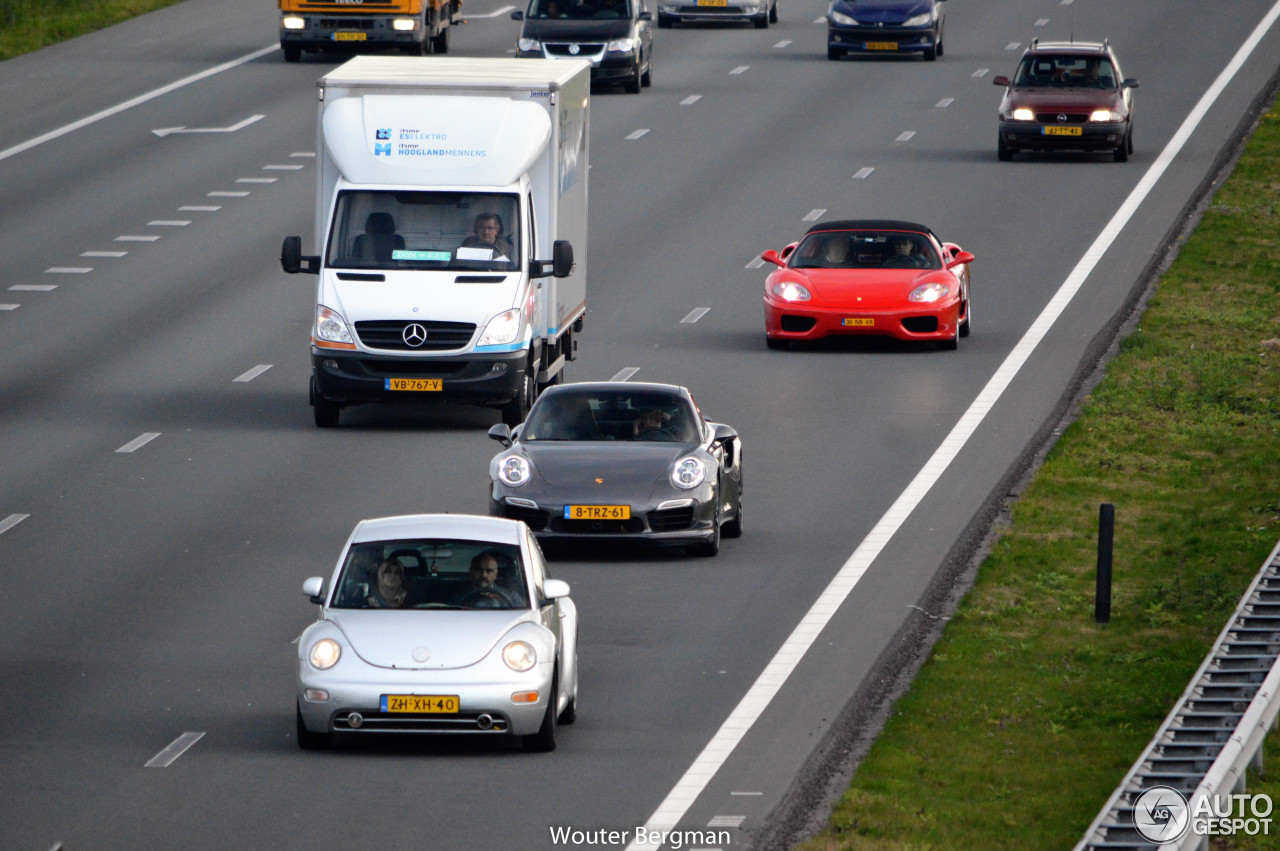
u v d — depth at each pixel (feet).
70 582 225.76
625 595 220.84
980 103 595.47
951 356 352.28
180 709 181.78
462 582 174.60
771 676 191.52
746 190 489.67
